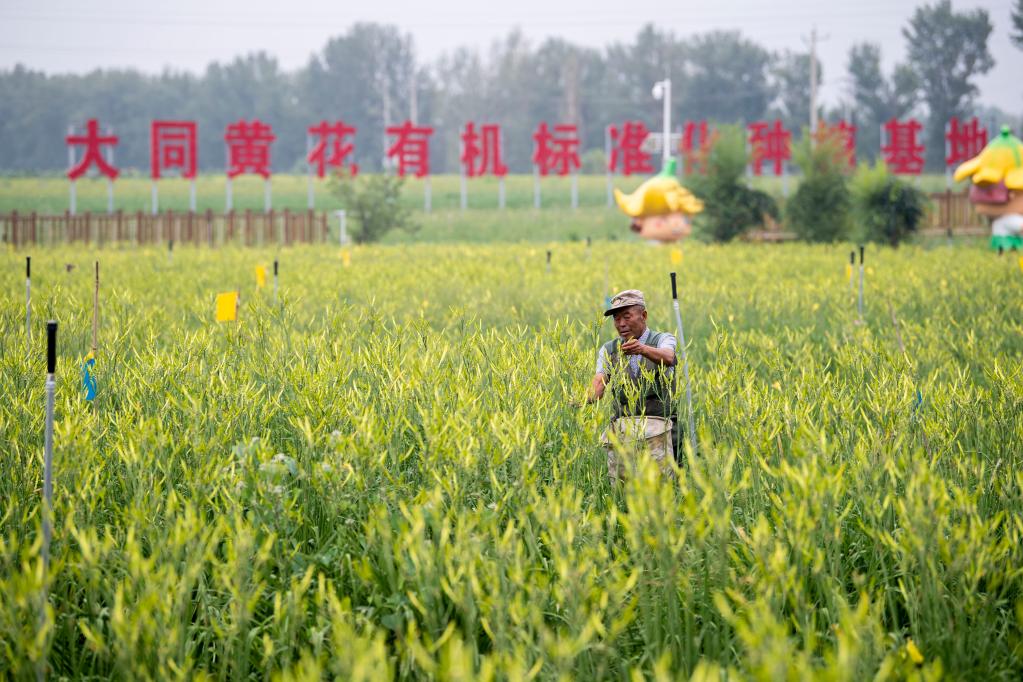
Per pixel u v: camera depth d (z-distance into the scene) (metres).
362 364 21.73
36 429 17.83
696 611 13.44
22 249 87.69
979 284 45.50
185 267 61.22
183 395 19.19
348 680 9.93
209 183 184.50
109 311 34.81
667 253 75.94
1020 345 30.27
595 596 11.62
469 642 11.54
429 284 46.75
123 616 10.85
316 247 88.62
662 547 12.12
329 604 11.99
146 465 15.37
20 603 10.95
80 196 162.88
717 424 18.73
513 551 12.44
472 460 14.86
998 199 81.44
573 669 11.70
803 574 12.69
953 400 19.31
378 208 110.06
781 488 15.65
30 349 23.08
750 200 99.00
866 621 11.33
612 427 18.36
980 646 12.36
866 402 19.45
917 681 10.42
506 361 20.28
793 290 43.00
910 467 14.73
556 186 181.50
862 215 94.88
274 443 19.19
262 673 12.46
